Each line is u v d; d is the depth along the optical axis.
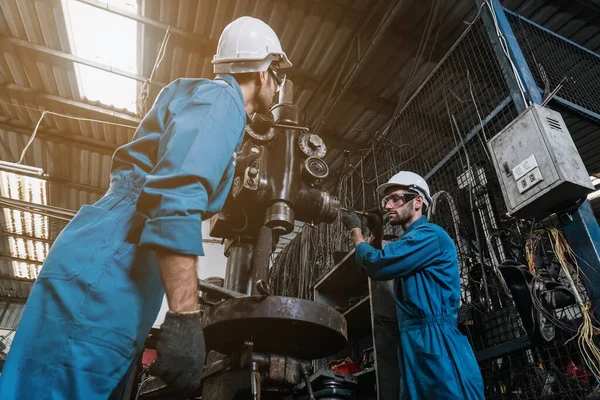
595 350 1.71
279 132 2.34
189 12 4.93
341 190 4.41
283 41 5.32
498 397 2.17
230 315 1.52
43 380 0.70
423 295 1.75
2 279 10.76
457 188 2.95
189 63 5.57
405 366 1.70
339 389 2.52
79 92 6.02
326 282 3.54
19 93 6.00
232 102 0.99
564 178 1.90
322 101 6.06
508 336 2.22
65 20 4.96
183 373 0.73
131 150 0.97
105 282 0.79
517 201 2.11
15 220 8.36
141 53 5.44
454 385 1.51
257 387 1.51
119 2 4.84
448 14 4.88
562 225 2.05
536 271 2.01
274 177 2.21
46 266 0.81
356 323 3.41
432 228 1.91
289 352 1.71
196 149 0.84
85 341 0.73
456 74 3.55
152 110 1.03
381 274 1.82
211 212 1.02
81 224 0.85
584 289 1.93
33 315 0.76
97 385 0.73
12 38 5.21
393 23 5.02
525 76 2.46
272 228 2.17
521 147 2.15
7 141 6.89
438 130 3.80
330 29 5.11
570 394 1.82
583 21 4.94
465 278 2.67
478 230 2.69
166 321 0.74
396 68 5.57
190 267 0.76
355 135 6.61
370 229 2.37
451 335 1.65
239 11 4.91
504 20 2.76
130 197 0.90
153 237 0.74
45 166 7.39
